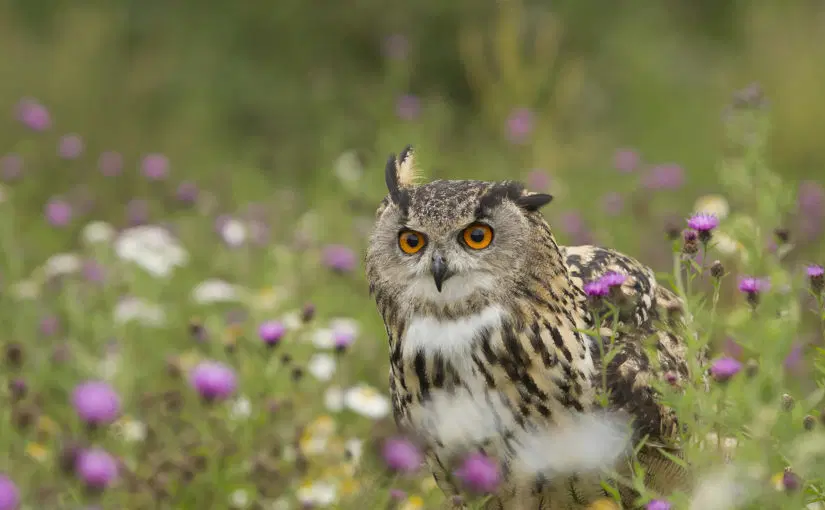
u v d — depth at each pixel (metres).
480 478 7.15
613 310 6.95
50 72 20.58
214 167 18.56
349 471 8.59
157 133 20.03
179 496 8.36
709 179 17.78
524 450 7.38
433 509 8.45
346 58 22.48
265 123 21.42
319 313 11.36
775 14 22.89
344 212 14.52
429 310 7.48
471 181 7.81
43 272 12.73
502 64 17.92
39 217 16.03
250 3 23.05
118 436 8.66
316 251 13.10
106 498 7.88
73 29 21.52
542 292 7.45
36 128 16.36
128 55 22.25
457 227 7.40
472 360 7.37
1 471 7.85
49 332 11.16
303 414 9.30
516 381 7.34
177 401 8.98
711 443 6.63
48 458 8.26
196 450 8.51
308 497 8.29
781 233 7.73
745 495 5.96
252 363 9.75
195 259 14.02
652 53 22.39
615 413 7.38
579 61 20.31
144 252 11.86
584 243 13.86
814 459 6.07
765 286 7.06
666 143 19.94
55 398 10.36
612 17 23.33
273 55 22.64
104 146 19.44
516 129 16.62
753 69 21.69
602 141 19.81
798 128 19.38
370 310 11.92
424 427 7.68
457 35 22.00
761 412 6.25
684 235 7.11
